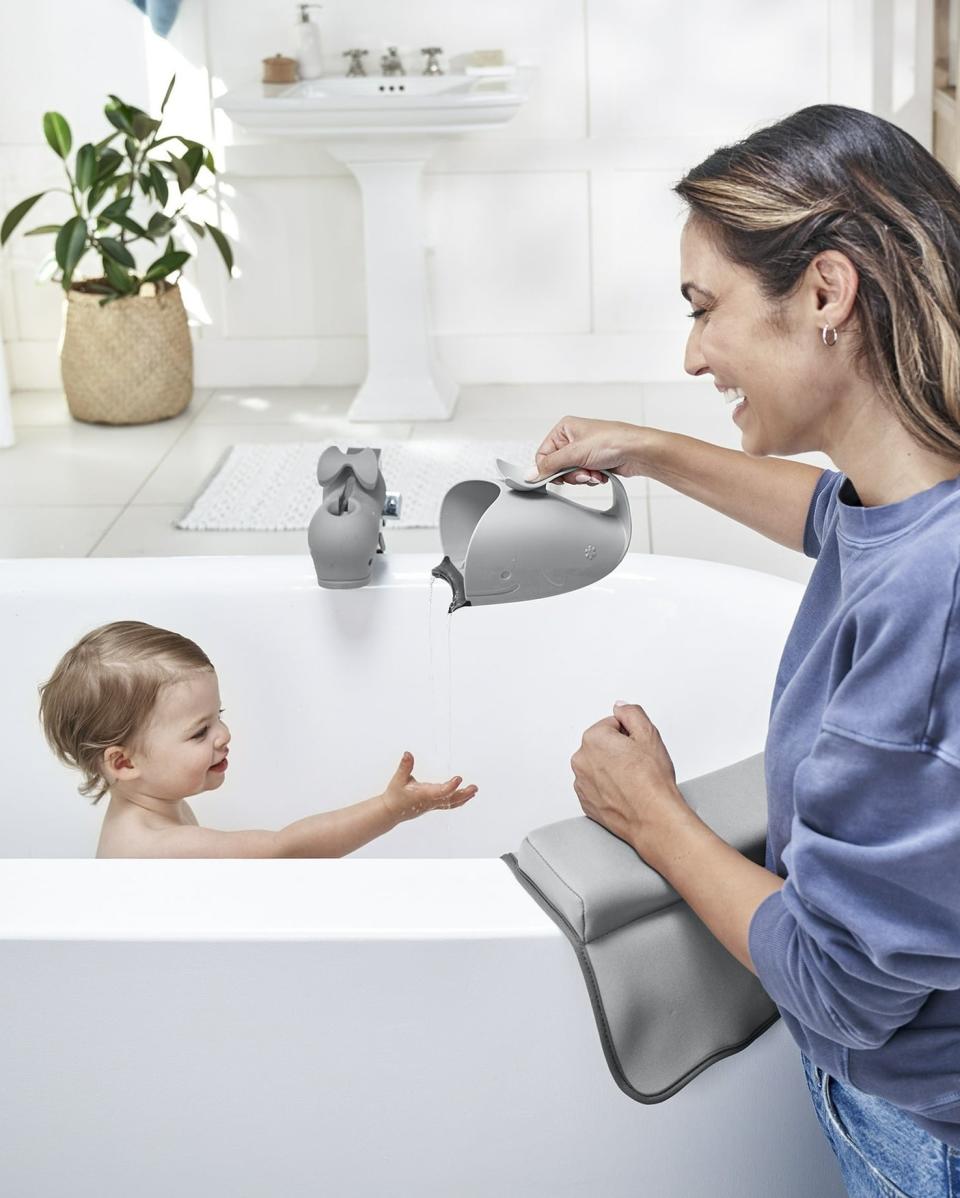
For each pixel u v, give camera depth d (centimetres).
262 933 111
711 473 135
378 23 409
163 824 165
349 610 185
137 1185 119
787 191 90
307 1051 114
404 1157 118
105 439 398
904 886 84
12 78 416
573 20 406
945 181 91
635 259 427
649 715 184
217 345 441
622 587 183
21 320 438
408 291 400
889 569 87
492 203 423
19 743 189
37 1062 116
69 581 185
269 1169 119
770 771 100
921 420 88
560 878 112
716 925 101
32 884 117
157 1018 114
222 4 409
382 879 118
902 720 83
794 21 404
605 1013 109
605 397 423
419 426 401
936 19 397
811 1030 97
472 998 112
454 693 188
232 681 187
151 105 418
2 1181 120
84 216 426
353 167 389
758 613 175
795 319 91
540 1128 117
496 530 138
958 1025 92
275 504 344
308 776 191
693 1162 120
